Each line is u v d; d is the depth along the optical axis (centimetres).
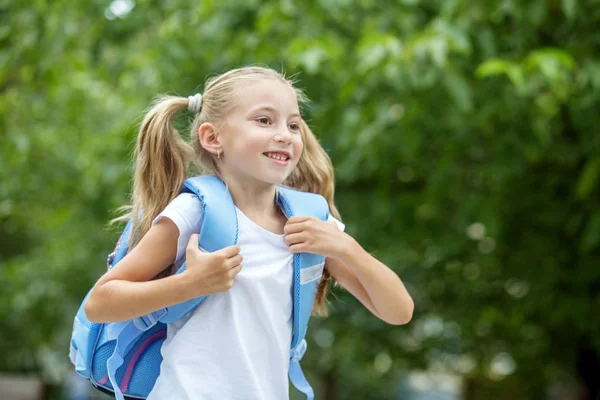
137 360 365
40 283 1496
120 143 1092
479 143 991
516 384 1905
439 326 1483
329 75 867
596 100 806
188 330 345
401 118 889
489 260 1159
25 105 1046
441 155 1060
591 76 766
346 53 876
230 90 366
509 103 825
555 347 1384
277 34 884
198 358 340
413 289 1334
